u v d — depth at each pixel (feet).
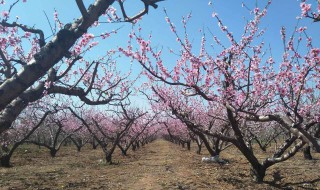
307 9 21.89
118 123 97.45
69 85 16.34
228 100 35.35
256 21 36.58
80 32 9.55
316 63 26.55
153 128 165.99
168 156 83.05
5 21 14.25
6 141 80.59
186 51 36.88
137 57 35.73
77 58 14.93
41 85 11.28
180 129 106.32
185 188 38.45
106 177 48.44
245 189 37.45
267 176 45.37
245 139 58.95
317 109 39.27
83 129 111.14
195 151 101.71
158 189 38.14
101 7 9.77
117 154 95.20
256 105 36.01
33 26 14.17
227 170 51.80
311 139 22.90
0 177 48.65
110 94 21.83
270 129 96.73
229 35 36.32
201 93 35.88
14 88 8.64
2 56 14.42
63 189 39.50
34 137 129.08
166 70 37.32
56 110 41.16
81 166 63.31
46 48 9.06
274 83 33.22
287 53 32.09
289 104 31.68
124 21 12.51
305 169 51.62
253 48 35.22
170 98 47.37
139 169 56.54
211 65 37.11
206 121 65.26
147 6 12.11
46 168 60.13
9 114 10.14
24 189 39.47
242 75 35.94
